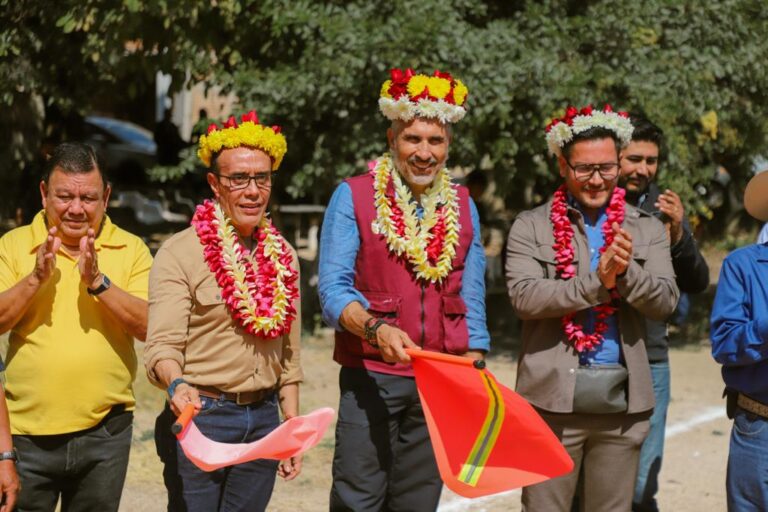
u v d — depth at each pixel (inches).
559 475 189.3
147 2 434.6
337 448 205.6
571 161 208.8
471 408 188.9
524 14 461.7
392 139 206.1
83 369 185.5
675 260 232.7
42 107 658.8
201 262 186.4
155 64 474.6
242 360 186.5
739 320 205.9
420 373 188.2
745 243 702.5
